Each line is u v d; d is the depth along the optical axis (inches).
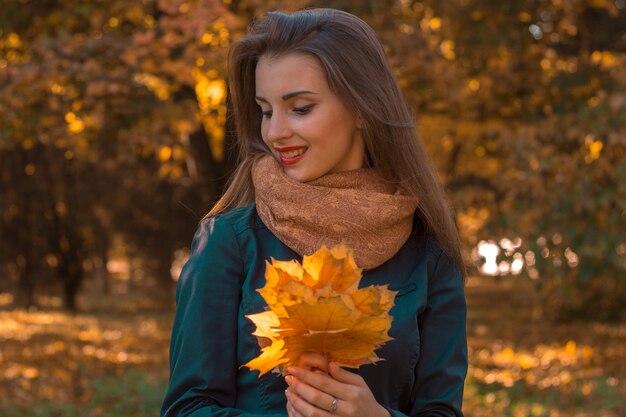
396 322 74.1
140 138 391.9
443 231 79.1
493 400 351.3
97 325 765.3
